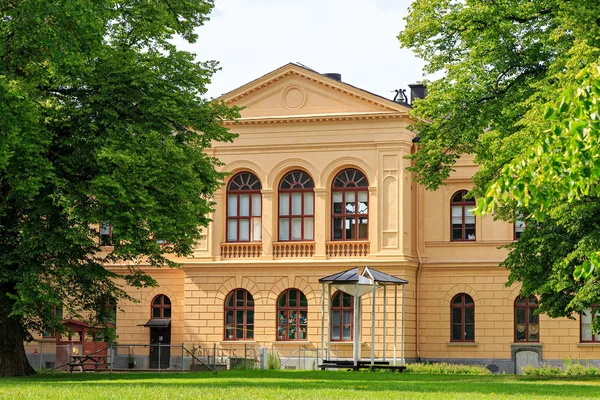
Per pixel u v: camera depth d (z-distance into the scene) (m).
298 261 50.19
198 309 51.34
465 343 49.88
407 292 49.72
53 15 29.25
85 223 33.69
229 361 48.03
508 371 49.31
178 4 39.06
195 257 51.56
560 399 21.69
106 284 37.91
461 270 50.38
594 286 32.41
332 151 50.47
